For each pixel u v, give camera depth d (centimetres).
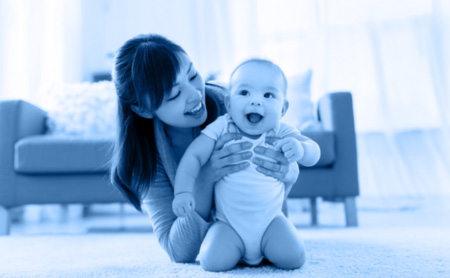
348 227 184
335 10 324
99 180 189
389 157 311
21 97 321
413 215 225
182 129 110
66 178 190
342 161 188
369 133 316
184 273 87
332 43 324
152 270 92
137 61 96
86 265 103
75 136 195
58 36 333
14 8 323
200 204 98
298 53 326
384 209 261
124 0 360
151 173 106
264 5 334
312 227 190
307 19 326
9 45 319
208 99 113
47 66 329
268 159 95
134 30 359
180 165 94
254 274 85
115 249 132
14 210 283
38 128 212
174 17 355
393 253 107
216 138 97
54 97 225
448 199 284
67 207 279
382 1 318
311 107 220
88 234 182
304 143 96
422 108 311
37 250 134
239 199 92
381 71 311
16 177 190
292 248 89
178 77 95
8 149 191
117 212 320
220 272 88
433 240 128
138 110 102
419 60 313
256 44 329
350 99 192
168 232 105
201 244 96
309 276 83
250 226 91
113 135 192
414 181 303
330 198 217
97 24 361
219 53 337
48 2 333
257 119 95
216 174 95
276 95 95
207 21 339
